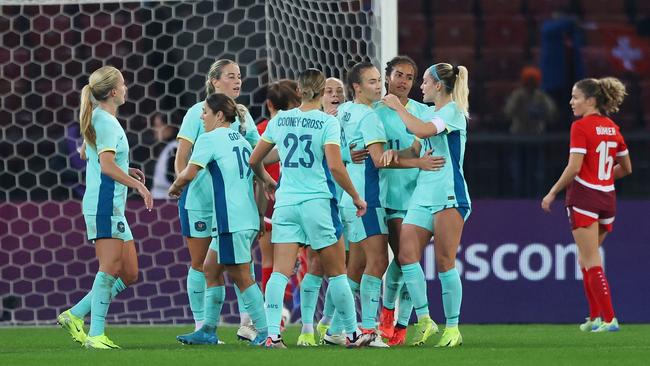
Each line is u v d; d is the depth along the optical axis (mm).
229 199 24703
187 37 43094
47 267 36062
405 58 26266
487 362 21250
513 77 44406
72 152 41031
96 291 25219
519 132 42594
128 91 42500
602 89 30875
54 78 42625
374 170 25547
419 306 25500
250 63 40406
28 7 42656
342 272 24422
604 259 35250
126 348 25734
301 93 24281
